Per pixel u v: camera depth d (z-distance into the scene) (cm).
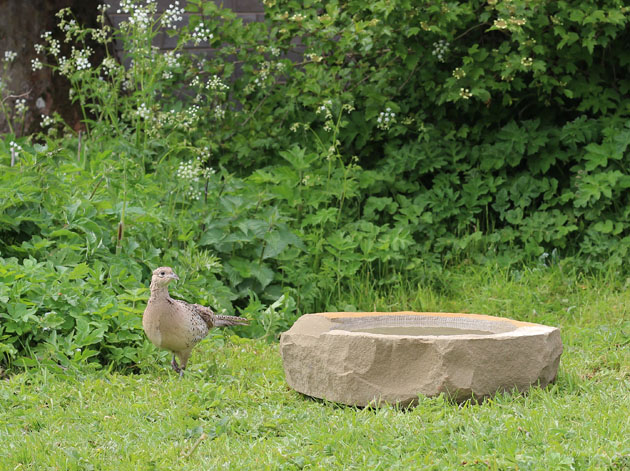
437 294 739
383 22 767
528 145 771
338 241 721
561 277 740
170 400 579
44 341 620
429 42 779
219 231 707
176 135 797
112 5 880
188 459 536
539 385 584
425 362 573
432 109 806
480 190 776
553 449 527
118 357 620
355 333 582
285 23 796
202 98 838
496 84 761
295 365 595
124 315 628
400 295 730
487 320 614
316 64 788
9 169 684
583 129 768
